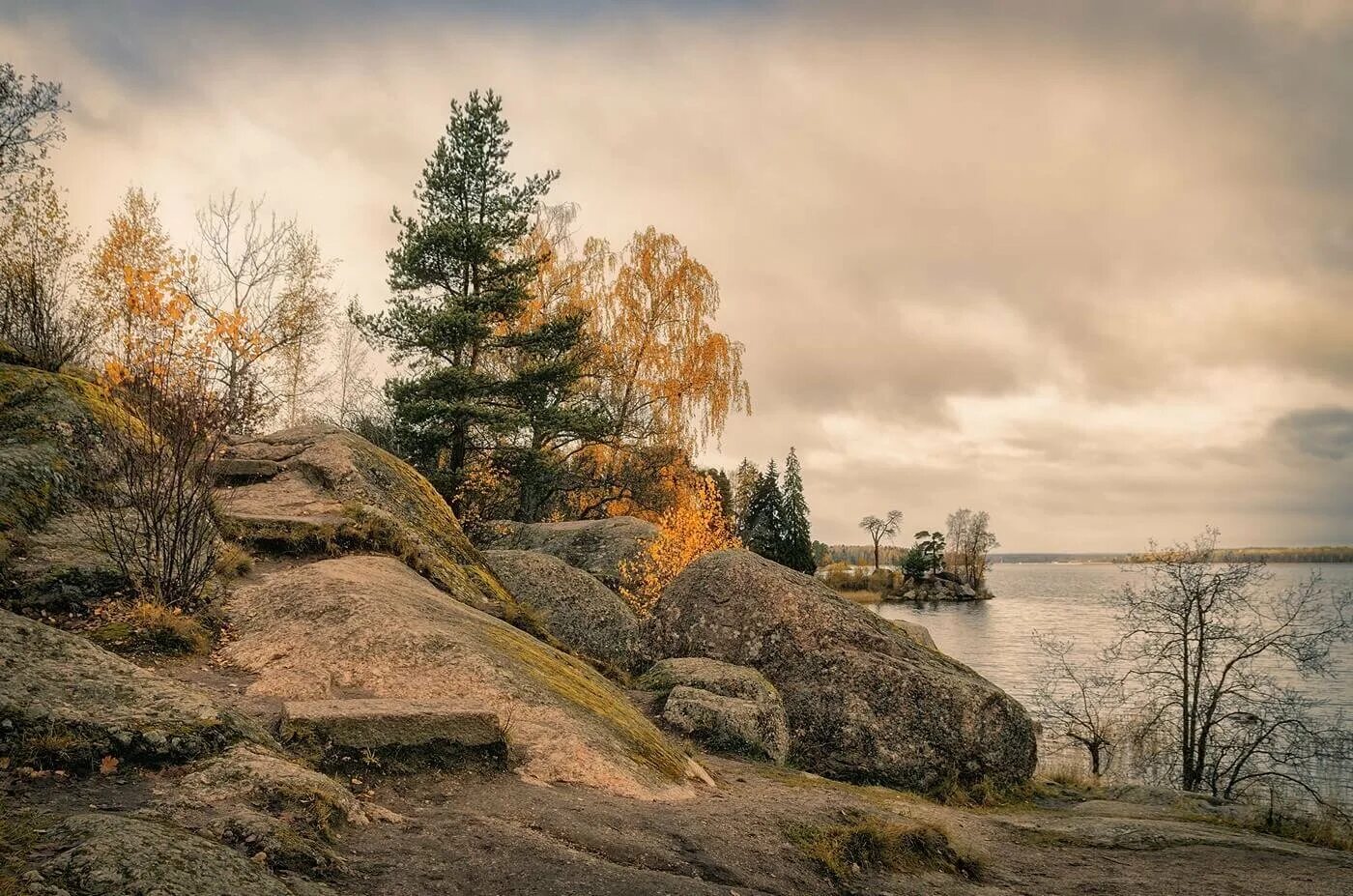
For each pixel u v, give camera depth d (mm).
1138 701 21906
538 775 5531
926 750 9930
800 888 4871
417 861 3895
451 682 6387
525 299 23828
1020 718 10406
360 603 7285
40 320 10594
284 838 3590
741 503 56969
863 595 99125
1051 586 152500
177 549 7305
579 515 29141
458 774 5195
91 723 4137
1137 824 8195
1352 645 39594
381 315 22719
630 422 29109
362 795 4641
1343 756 15258
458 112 24266
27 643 4797
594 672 9438
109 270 20203
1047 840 7445
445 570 10750
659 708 9531
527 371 23375
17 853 2959
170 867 2961
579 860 4301
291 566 8984
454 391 22188
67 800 3598
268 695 5855
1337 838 9031
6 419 8516
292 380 28781
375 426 25547
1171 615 15836
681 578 12352
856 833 5840
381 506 11344
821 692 10453
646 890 4121
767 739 9305
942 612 75875
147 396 7617
